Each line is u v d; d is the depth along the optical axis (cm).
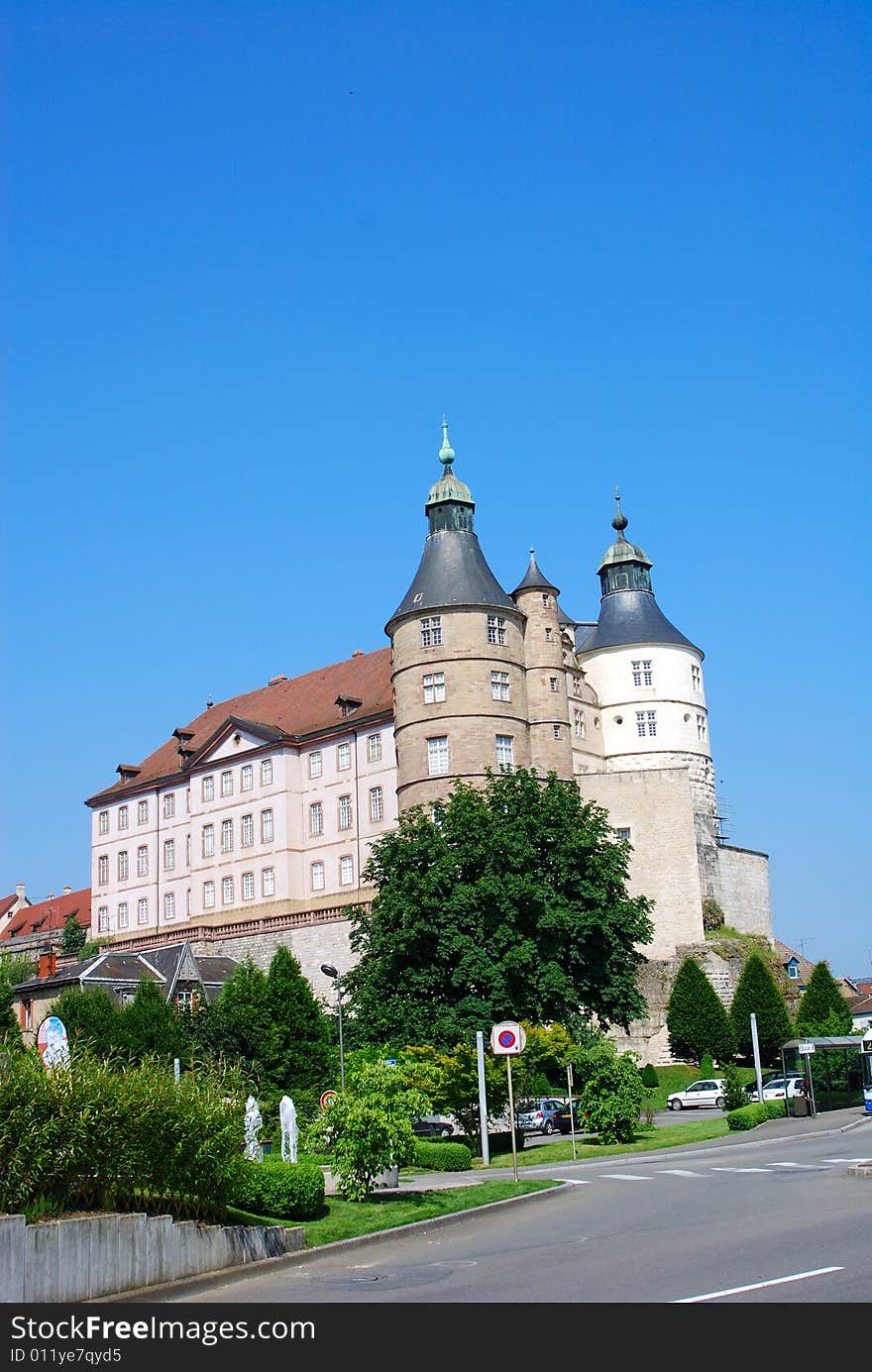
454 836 5022
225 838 9219
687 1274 1608
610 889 5128
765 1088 6003
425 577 7650
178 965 7488
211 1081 2006
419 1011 4666
